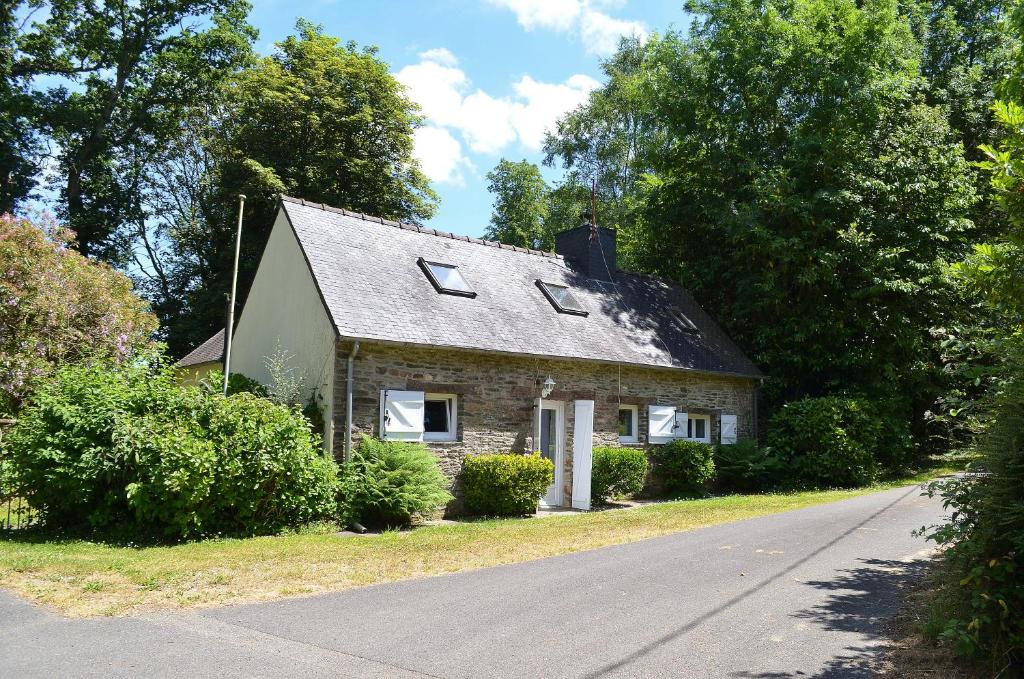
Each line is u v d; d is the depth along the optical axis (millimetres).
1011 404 4992
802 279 18000
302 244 12875
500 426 13711
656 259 23422
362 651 5020
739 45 20469
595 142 35094
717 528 10422
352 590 6816
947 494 5246
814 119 19531
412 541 9445
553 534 10117
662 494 16750
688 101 21234
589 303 17078
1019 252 5641
